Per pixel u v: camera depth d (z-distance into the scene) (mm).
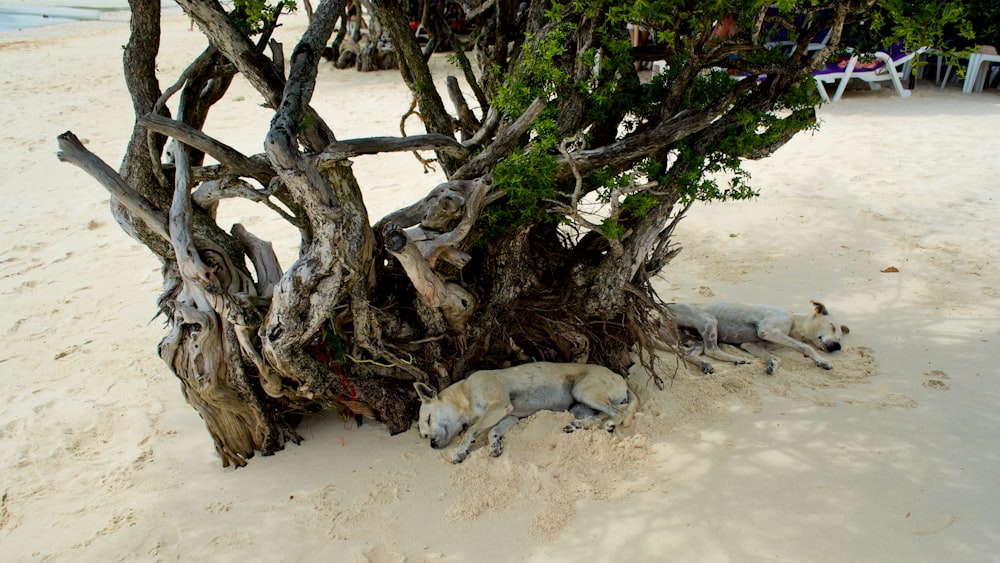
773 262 8688
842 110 15125
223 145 4922
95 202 11258
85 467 5449
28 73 20406
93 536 4723
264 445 5480
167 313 5543
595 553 4449
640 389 6137
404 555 4500
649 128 5812
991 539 4434
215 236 5535
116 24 30906
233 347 5141
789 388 6113
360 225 4895
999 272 8141
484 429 5461
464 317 5730
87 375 6707
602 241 6145
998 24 4715
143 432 5840
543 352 6293
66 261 9312
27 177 12297
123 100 17406
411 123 14680
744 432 5531
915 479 4961
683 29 5770
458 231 5074
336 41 20844
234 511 4930
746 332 6910
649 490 4957
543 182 5109
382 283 5820
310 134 4637
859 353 6621
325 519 4816
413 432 5719
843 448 5305
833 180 11312
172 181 5473
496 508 4855
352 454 5492
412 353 5785
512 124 5359
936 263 8430
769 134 5297
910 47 4609
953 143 12641
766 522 4633
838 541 4461
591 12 5004
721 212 10312
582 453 5316
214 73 5555
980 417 5621
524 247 5871
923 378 6188
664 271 8562
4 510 4984
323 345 5523
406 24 5922
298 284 4820
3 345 7289
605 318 6062
